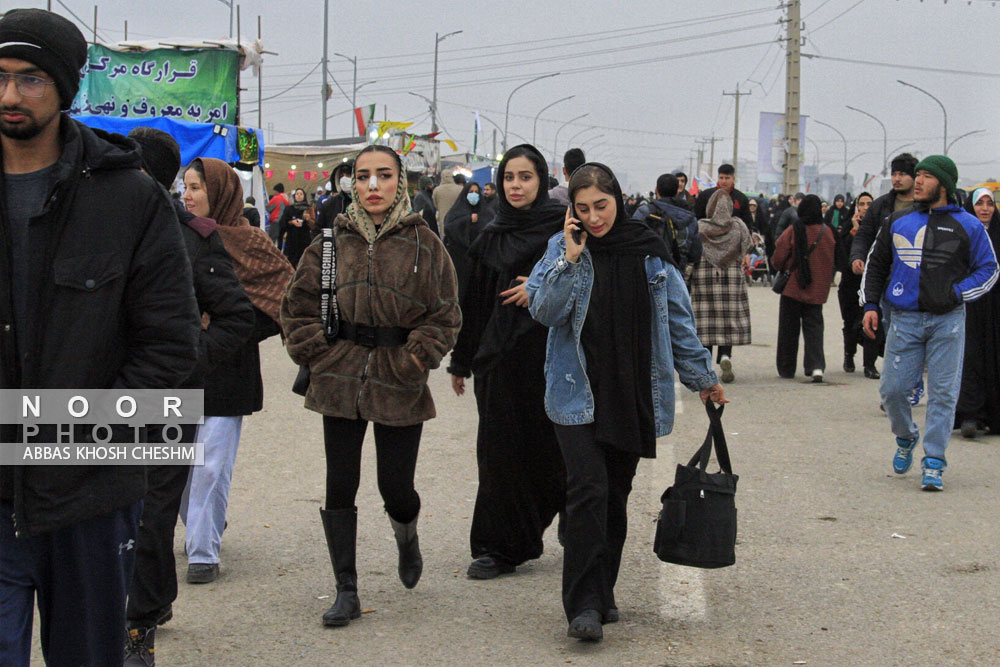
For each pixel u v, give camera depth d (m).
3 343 2.82
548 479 5.16
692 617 4.64
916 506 6.47
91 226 2.87
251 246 5.03
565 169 8.30
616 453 4.46
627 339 4.33
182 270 3.02
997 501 6.61
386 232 4.52
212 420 5.10
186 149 16.12
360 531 5.98
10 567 2.90
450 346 4.55
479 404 5.17
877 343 11.77
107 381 2.93
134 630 4.02
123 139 3.03
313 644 4.34
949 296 6.76
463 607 4.78
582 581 4.29
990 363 8.69
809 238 11.48
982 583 5.06
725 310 11.18
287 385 11.10
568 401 4.36
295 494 6.68
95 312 2.86
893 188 9.77
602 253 4.37
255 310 5.03
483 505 5.18
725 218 11.05
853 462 7.67
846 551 5.56
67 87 2.87
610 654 4.22
